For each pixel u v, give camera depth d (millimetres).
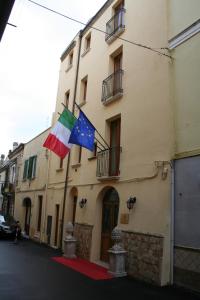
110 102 13602
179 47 10141
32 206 23406
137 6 12852
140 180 10891
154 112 10750
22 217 26172
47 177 20594
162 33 10977
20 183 28438
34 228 22062
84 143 12344
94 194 13938
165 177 9773
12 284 9062
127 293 8508
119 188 12062
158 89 10734
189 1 10031
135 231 10672
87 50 17172
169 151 9750
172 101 10039
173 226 9305
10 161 35312
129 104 12273
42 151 22703
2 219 23688
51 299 7777
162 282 9164
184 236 8914
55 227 18250
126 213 11359
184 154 9289
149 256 9844
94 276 10547
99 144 13945
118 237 10891
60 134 14070
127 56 12969
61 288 8891
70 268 11820
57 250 16562
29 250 16438
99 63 15484
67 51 20500
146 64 11594
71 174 16734
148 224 10172
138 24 12555
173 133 9805
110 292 8594
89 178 14578
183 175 9242
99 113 14516
